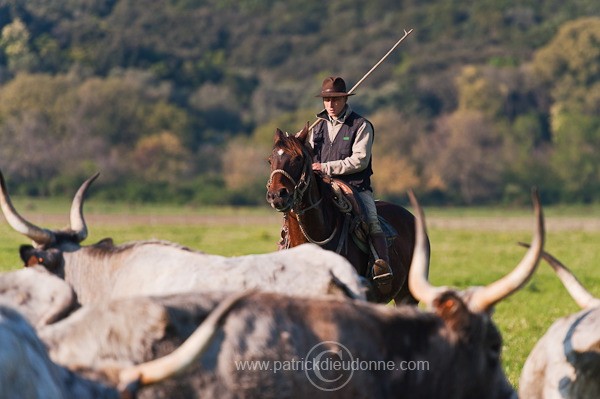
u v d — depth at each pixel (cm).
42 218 4781
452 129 10244
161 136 9750
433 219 5572
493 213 8200
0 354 400
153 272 654
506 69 12406
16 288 579
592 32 11875
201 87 12712
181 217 5091
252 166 8906
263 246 2891
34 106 10069
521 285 503
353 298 621
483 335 527
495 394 542
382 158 9488
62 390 431
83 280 686
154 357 475
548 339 615
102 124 10100
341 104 956
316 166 928
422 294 526
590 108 11494
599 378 568
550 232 4247
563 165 9662
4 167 8950
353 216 923
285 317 501
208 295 505
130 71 12200
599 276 2116
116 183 8981
